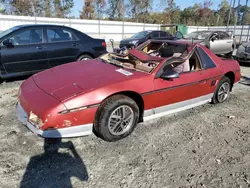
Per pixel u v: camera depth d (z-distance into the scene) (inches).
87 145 112.4
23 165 95.2
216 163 103.9
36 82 120.7
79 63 149.5
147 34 542.3
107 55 164.2
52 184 85.7
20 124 129.2
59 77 122.2
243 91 219.8
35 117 98.7
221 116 156.5
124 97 114.3
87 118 104.3
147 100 123.1
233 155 110.9
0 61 195.0
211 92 164.1
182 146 116.3
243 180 93.5
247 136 130.5
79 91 104.6
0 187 82.5
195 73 145.7
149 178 91.7
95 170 94.7
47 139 115.1
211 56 161.5
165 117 150.7
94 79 116.1
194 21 2082.9
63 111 97.5
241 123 146.9
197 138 125.2
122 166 98.0
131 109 118.1
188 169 98.7
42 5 1526.8
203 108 170.2
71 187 84.7
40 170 93.0
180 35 637.9
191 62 154.5
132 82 116.6
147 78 121.7
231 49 432.1
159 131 130.8
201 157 107.9
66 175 90.8
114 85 110.8
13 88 199.3
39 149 106.8
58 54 227.0
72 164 97.7
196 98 152.7
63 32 233.5
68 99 99.8
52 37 224.5
